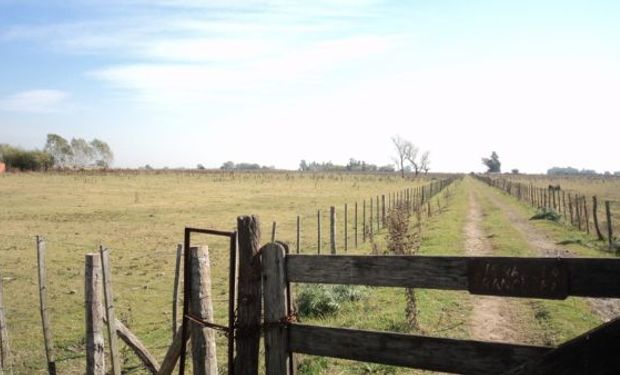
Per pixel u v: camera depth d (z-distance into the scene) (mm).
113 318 8734
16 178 85375
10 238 27812
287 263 4938
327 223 35031
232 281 5074
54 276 19172
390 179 116125
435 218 35281
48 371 10062
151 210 42625
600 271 3613
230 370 5086
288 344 4953
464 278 4082
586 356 3471
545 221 31938
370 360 4512
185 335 5727
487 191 74125
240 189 71250
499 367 3961
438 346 4191
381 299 13492
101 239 28062
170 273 19844
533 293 3816
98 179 88125
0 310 10148
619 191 72375
